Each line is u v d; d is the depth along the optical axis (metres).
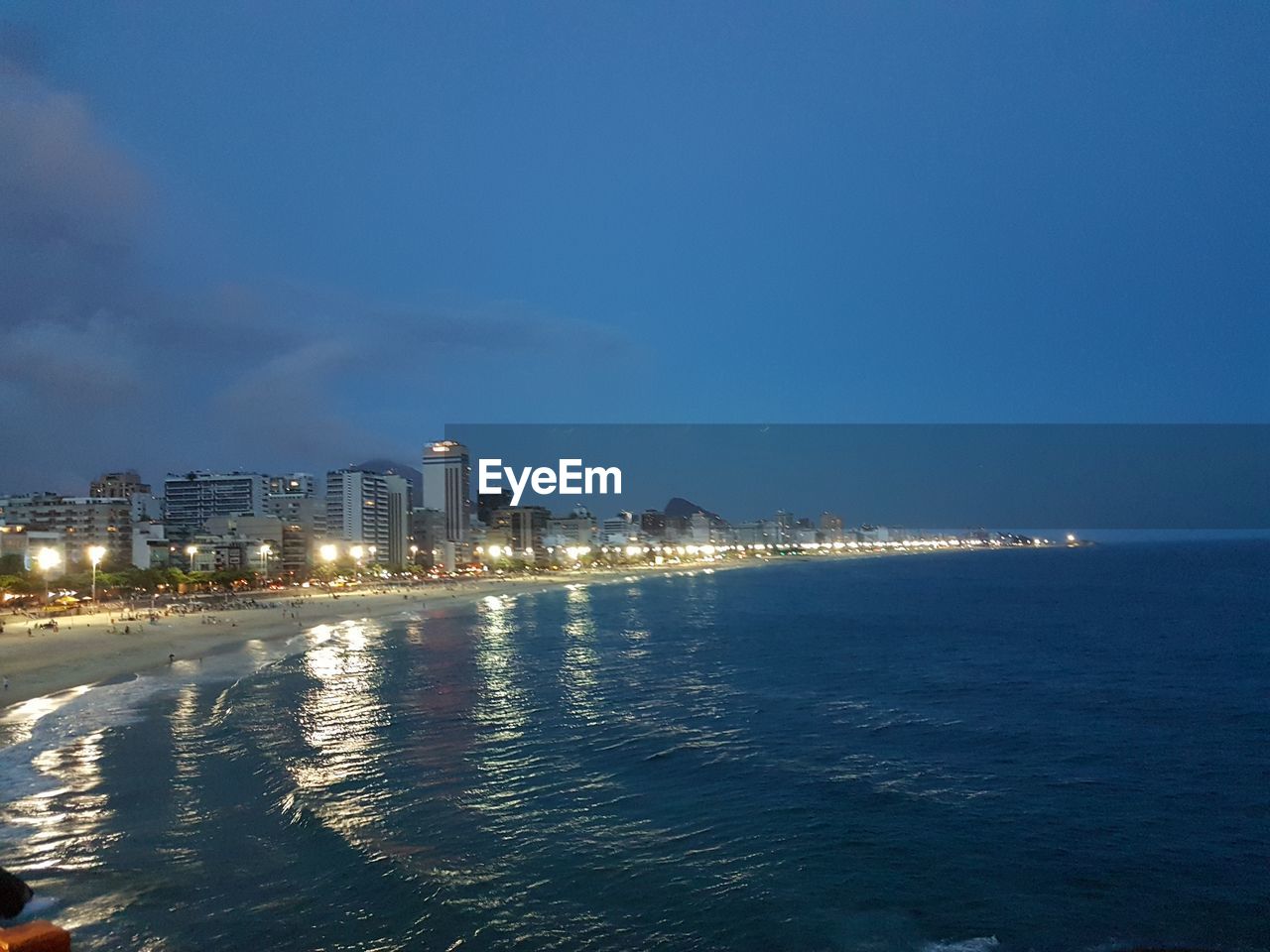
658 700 43.50
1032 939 17.30
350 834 22.12
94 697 42.53
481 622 94.00
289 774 27.94
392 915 17.70
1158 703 42.56
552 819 24.00
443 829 22.97
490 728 36.25
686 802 25.81
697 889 19.47
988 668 54.97
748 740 34.22
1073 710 40.78
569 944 16.78
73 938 16.44
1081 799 26.41
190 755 30.30
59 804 24.33
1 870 12.66
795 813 24.81
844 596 135.50
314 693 44.94
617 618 99.06
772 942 17.05
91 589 109.56
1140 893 19.48
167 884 18.95
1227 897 19.25
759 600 129.25
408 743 33.22
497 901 18.55
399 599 131.00
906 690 46.72
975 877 20.33
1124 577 174.88
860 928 17.69
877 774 29.09
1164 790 27.44
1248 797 26.66
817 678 51.22
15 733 33.78
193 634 74.75
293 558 179.75
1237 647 64.38
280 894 18.50
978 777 28.84
